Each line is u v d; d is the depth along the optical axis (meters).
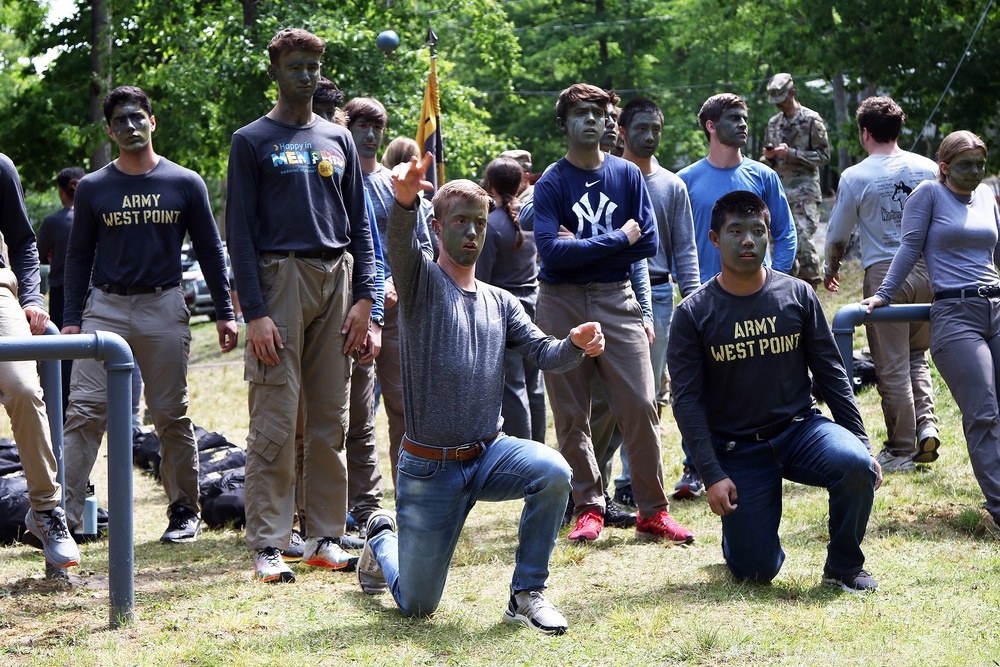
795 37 22.56
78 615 4.22
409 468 3.89
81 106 24.97
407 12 23.33
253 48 20.31
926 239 5.32
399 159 6.29
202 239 5.61
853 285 15.70
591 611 4.12
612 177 5.43
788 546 5.07
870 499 4.17
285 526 4.76
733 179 6.41
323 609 4.23
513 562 4.96
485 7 26.52
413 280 3.78
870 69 21.05
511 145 31.98
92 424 5.69
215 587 4.60
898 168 6.51
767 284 4.35
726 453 4.42
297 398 4.73
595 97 5.37
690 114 42.06
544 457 3.80
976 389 5.16
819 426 4.30
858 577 4.33
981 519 5.19
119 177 5.52
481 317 3.90
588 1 43.75
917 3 20.55
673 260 6.19
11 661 3.66
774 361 4.32
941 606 4.04
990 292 5.23
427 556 3.93
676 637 3.78
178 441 5.72
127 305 5.52
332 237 4.79
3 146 25.48
